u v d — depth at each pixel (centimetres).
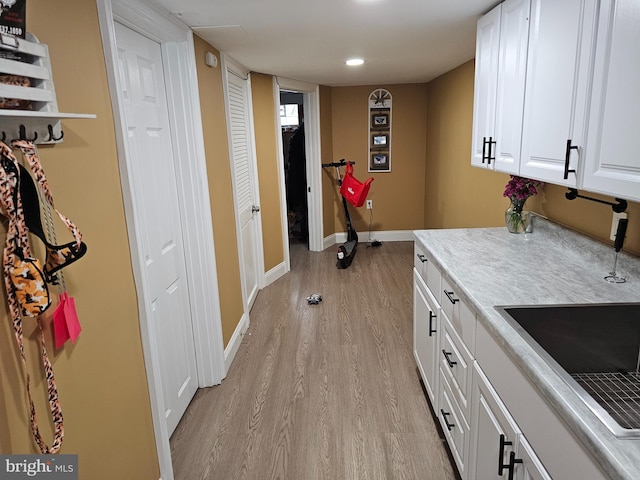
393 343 321
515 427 126
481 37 230
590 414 94
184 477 199
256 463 207
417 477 196
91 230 138
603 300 151
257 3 196
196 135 240
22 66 98
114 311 151
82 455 133
